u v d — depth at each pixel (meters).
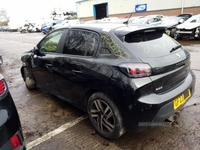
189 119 3.08
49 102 4.00
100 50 2.64
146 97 2.27
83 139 2.76
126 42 2.50
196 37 11.77
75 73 2.87
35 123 3.23
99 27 2.85
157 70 2.31
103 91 2.52
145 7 26.33
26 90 4.75
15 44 15.54
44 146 2.66
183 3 22.83
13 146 1.89
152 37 2.81
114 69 2.38
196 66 5.95
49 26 25.47
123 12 29.09
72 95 3.16
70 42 3.13
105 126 2.68
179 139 2.65
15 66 7.62
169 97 2.39
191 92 2.89
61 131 2.97
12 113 1.96
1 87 1.96
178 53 2.72
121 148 2.54
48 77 3.61
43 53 3.69
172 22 14.89
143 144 2.59
